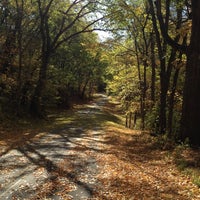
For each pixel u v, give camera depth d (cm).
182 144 1527
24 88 3622
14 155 1523
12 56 3531
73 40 5384
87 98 8888
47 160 1409
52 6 3569
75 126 3038
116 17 2888
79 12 3469
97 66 7119
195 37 1537
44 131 2550
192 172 1141
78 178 1112
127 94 4162
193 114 1556
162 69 2139
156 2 1639
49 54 3612
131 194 948
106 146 1852
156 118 2878
